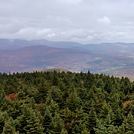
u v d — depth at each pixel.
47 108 58.19
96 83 90.88
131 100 73.88
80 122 56.09
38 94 80.12
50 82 96.12
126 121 53.38
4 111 61.69
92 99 69.81
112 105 65.75
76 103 69.06
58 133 52.84
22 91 79.69
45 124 55.75
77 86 88.62
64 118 61.19
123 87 86.38
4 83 96.75
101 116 60.41
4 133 46.78
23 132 53.41
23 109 60.88
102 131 51.47
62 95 77.69
